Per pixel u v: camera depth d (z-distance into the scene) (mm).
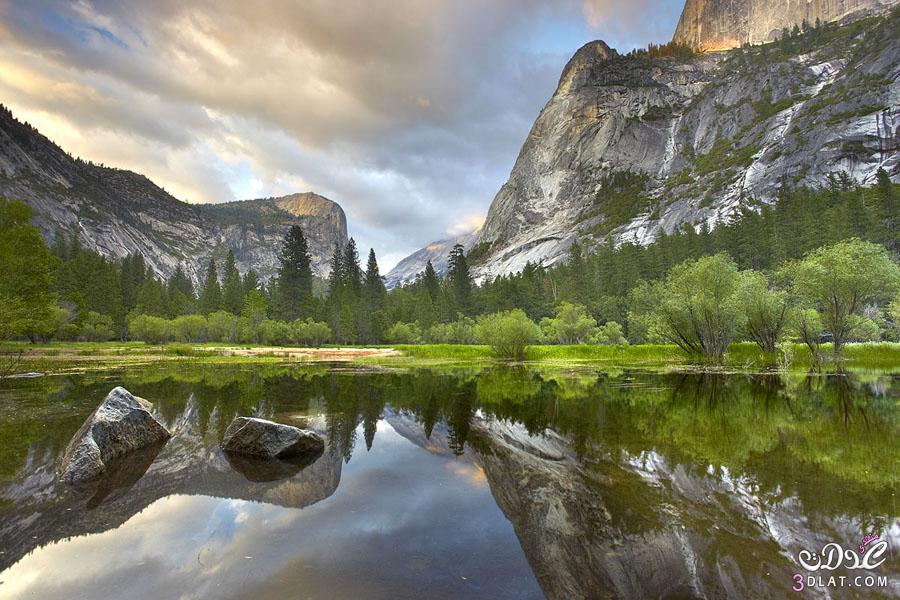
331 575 5152
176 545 5984
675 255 98062
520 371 36688
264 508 7469
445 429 14062
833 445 11414
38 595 4691
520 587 4898
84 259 91562
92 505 7539
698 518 6875
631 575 5223
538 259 195375
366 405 18781
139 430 11602
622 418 15477
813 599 4688
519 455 10898
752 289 35531
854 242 30688
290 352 63406
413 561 5535
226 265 120875
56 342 68875
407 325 96938
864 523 6586
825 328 33906
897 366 34500
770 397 20172
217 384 25953
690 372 33250
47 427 13273
